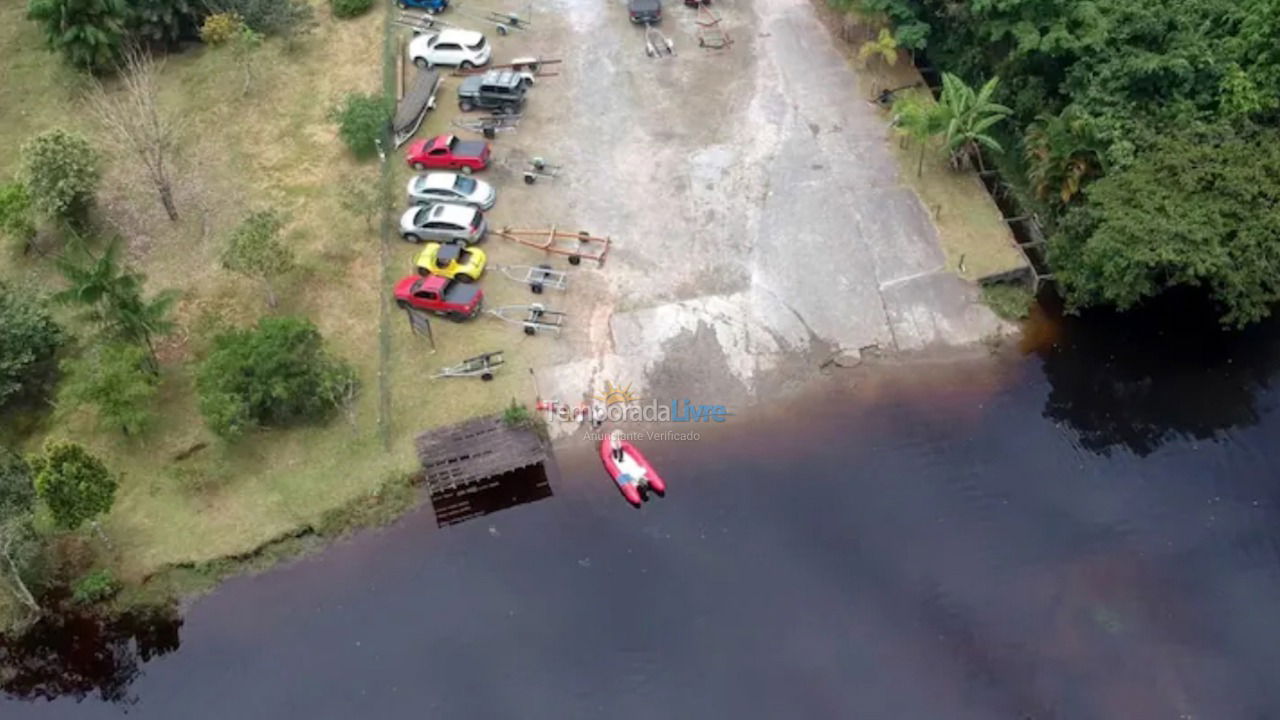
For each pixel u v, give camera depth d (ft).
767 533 130.82
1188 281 139.23
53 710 120.26
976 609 123.44
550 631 123.03
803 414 142.10
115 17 183.42
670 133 175.01
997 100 167.43
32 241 161.79
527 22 196.13
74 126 180.04
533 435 135.03
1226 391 143.74
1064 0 158.30
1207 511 131.64
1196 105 149.38
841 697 116.98
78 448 118.93
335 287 155.63
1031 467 136.77
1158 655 118.93
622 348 147.43
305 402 138.10
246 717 117.91
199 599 126.41
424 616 124.67
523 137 175.42
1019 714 115.34
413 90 180.24
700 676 119.03
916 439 139.64
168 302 142.72
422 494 134.31
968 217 160.97
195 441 138.31
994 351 148.46
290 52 191.83
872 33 188.44
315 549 130.21
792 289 153.38
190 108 182.09
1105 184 144.36
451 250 153.89
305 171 171.94
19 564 120.16
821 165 168.96
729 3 198.59
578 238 159.74
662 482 134.00
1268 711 114.62
